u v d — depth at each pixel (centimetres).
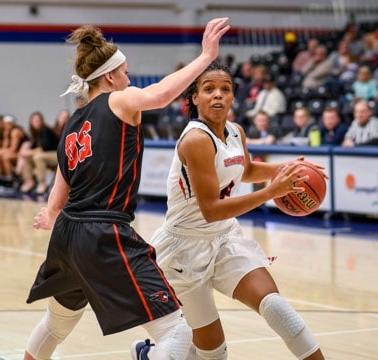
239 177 597
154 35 2977
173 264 596
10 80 2828
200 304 596
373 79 2220
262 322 876
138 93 538
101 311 542
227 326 860
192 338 565
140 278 532
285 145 1712
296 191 554
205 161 565
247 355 751
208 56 542
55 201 580
